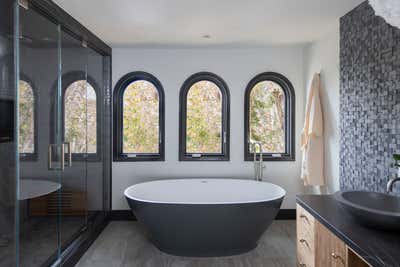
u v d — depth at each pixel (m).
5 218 1.85
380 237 1.41
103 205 3.96
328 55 3.26
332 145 3.16
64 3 2.49
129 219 4.10
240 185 3.92
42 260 2.43
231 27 3.14
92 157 3.54
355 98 2.64
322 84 3.40
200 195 3.94
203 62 4.11
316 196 2.23
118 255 3.04
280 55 4.10
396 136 2.08
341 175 2.91
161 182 3.87
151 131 4.17
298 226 2.16
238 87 4.11
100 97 3.81
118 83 4.07
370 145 2.41
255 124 4.19
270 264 2.85
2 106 1.82
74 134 3.00
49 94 2.45
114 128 4.10
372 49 2.37
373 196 1.90
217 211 2.87
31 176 2.22
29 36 2.16
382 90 2.24
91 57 3.50
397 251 1.25
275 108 4.20
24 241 2.18
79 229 3.15
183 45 3.88
